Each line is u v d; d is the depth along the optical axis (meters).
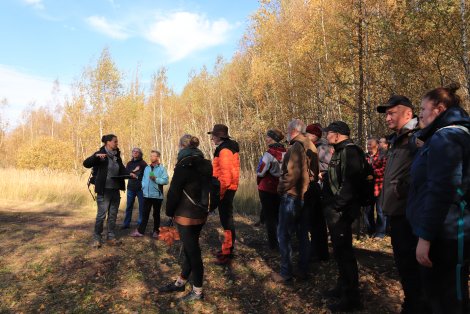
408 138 2.85
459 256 2.01
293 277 4.41
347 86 12.07
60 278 4.64
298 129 4.30
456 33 7.99
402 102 2.91
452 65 8.92
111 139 5.99
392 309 3.44
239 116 31.97
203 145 36.12
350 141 3.57
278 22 20.36
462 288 2.06
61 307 3.84
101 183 5.94
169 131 43.28
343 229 3.48
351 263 3.48
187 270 4.12
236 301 3.93
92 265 5.09
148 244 6.11
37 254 5.57
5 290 4.27
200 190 3.91
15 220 8.53
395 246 2.91
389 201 2.89
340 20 11.06
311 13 15.23
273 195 5.34
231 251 5.13
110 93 28.30
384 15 9.78
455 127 2.06
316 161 4.42
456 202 1.99
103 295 4.12
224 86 34.06
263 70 21.50
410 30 8.58
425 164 2.20
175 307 3.81
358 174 3.44
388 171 2.95
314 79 14.59
